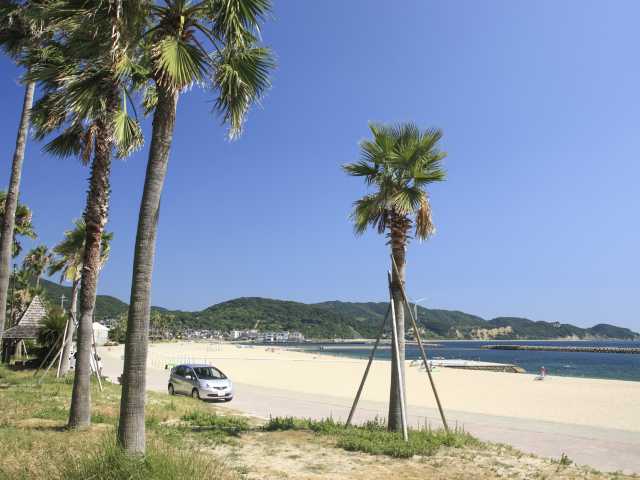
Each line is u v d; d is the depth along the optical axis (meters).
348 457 8.95
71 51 8.38
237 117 8.82
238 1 7.53
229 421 13.00
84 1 7.66
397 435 10.75
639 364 84.56
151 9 7.75
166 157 7.45
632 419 17.12
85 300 10.98
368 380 36.00
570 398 24.11
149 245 7.14
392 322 11.81
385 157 12.22
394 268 12.04
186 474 6.19
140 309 6.98
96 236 11.13
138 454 6.43
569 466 8.98
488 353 144.38
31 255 56.06
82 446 7.90
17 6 12.16
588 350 159.12
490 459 9.07
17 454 7.72
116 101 10.99
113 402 16.16
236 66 8.49
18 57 13.17
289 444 9.95
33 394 16.69
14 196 14.62
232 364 59.28
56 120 11.41
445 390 28.47
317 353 122.12
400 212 11.84
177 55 7.29
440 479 7.67
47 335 28.16
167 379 32.09
